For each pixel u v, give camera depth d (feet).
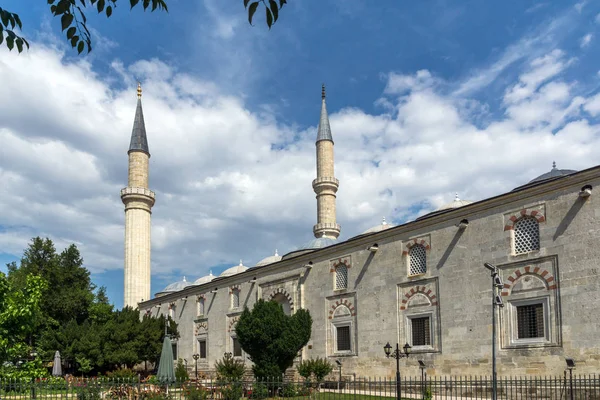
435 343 105.29
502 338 93.30
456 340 101.19
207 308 183.42
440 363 103.40
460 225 102.99
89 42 30.19
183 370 152.46
